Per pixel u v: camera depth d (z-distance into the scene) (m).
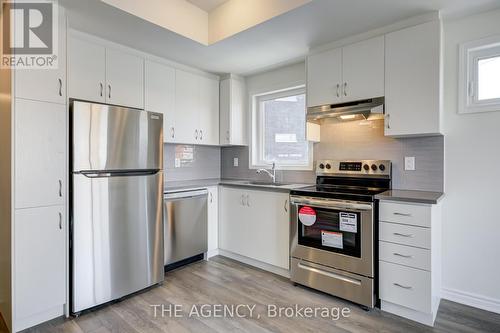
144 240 2.44
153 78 2.96
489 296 2.15
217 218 3.38
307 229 2.50
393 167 2.57
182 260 3.09
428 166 2.39
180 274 2.84
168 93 3.11
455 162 2.28
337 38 2.56
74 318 2.03
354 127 2.83
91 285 2.11
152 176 2.51
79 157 2.05
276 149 3.62
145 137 2.45
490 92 2.17
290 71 3.35
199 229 3.15
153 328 1.92
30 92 1.87
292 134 3.48
